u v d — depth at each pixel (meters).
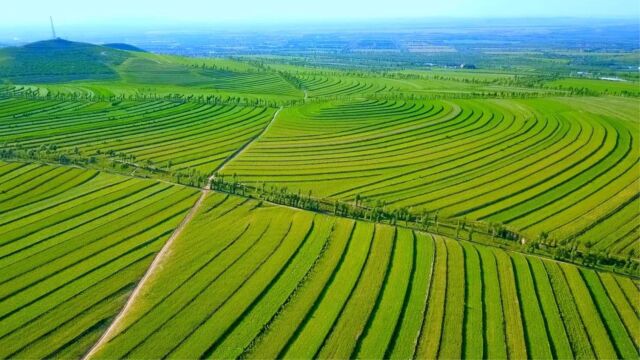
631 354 63.38
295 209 100.44
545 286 76.00
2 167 119.94
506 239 91.12
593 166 126.06
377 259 82.25
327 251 84.56
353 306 70.69
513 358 61.94
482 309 70.50
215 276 77.38
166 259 82.12
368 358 61.56
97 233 90.12
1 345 63.12
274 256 82.81
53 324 66.81
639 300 73.50
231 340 64.38
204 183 113.62
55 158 128.62
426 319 68.31
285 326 66.75
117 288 74.31
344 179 120.25
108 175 117.69
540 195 110.44
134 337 64.62
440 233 92.75
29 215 97.00
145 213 97.88
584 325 68.25
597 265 82.69
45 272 78.06
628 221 97.19
